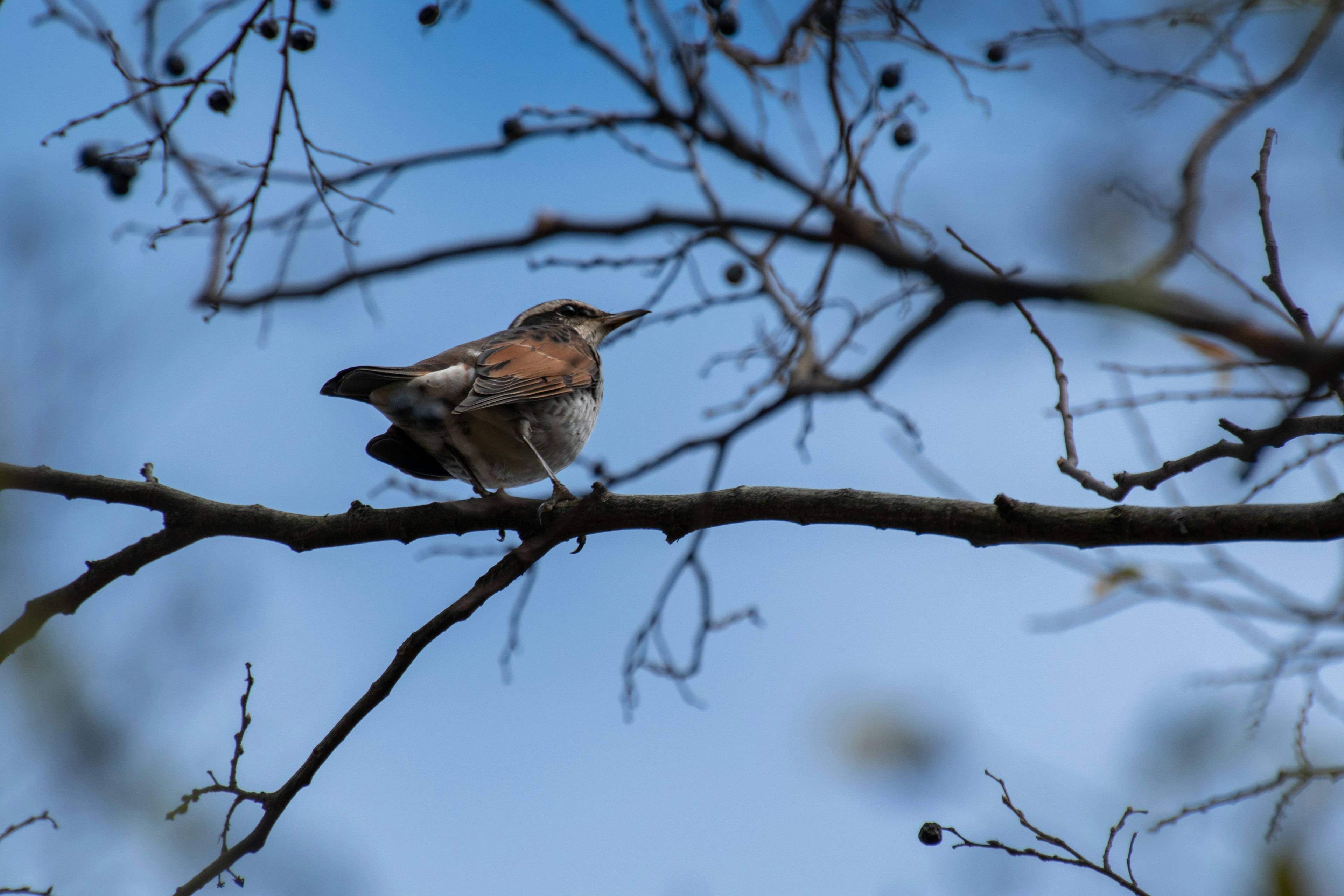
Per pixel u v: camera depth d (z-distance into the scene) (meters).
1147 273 6.22
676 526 9.90
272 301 4.83
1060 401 8.49
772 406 6.01
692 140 8.16
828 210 4.41
